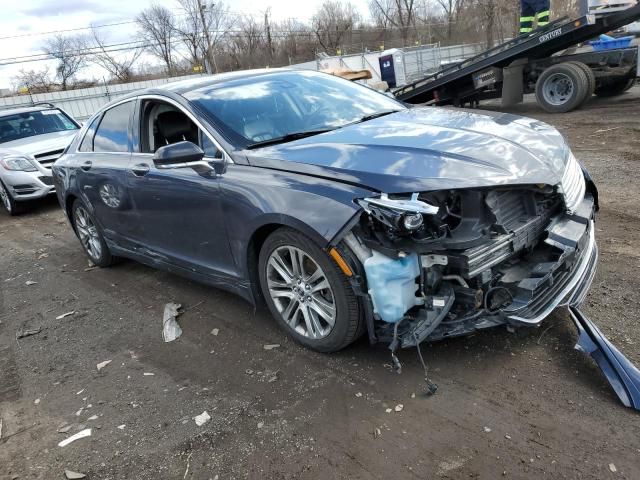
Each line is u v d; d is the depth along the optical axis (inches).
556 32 409.4
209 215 137.9
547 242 116.7
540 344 119.2
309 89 165.0
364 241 106.8
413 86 506.9
